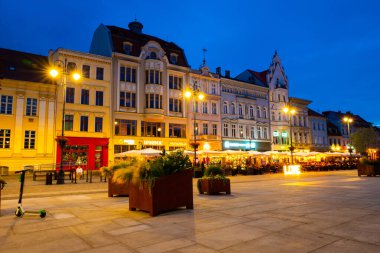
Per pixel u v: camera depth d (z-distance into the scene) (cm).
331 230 514
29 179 2403
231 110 4606
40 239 490
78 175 2431
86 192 1297
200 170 2445
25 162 2914
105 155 3338
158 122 3806
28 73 3128
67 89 3228
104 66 3494
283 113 5359
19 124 2938
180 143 3931
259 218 627
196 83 4234
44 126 3047
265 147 4947
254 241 455
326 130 6359
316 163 3888
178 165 750
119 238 489
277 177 2384
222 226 559
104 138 3347
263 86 5156
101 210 771
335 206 773
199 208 777
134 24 4216
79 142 3194
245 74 5469
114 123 3475
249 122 4809
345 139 6975
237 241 457
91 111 3328
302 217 630
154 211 679
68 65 3256
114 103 3509
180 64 4153
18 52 3369
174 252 411
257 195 1068
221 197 1023
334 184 1528
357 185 1442
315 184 1551
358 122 7875
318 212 687
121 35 3791
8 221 636
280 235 486
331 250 406
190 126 4056
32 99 3044
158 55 3891
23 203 933
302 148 5578
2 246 452
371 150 5412
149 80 3753
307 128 5775
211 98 4359
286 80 5531
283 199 933
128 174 761
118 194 1102
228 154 3316
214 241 460
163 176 715
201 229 539
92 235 511
